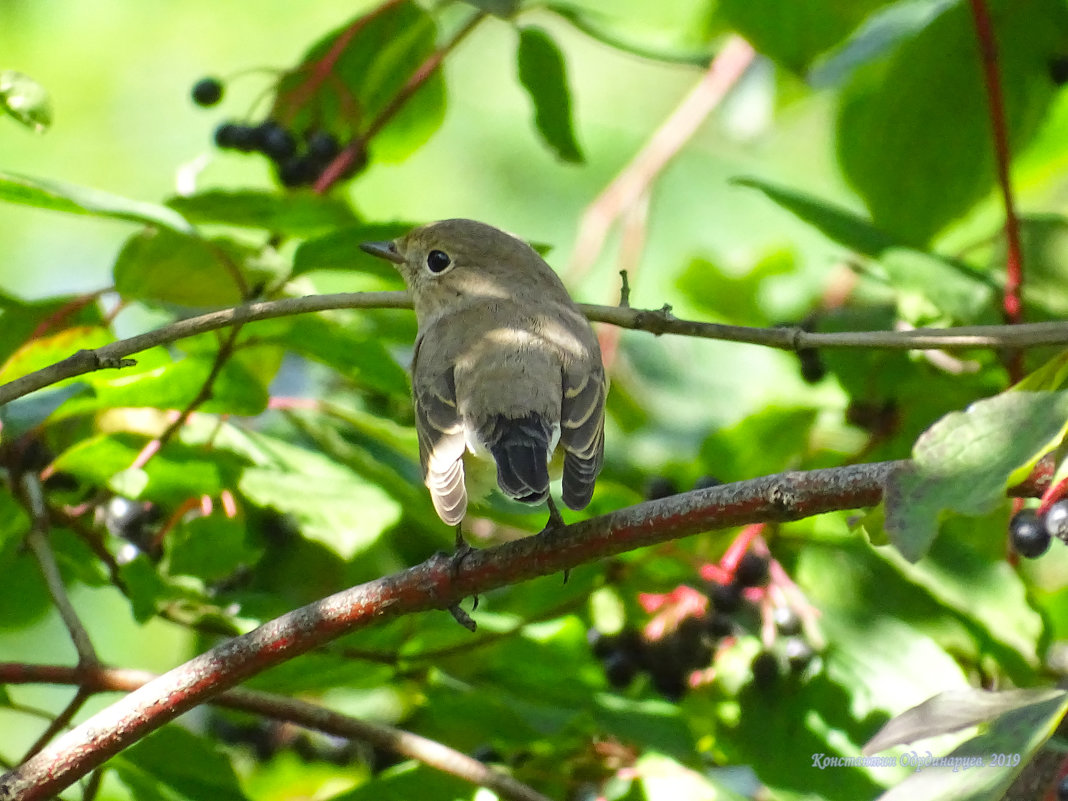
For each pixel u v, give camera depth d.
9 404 8.91
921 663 9.67
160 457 9.74
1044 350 10.59
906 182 12.14
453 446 9.25
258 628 7.55
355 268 10.41
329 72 11.64
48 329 9.92
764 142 16.19
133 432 9.89
